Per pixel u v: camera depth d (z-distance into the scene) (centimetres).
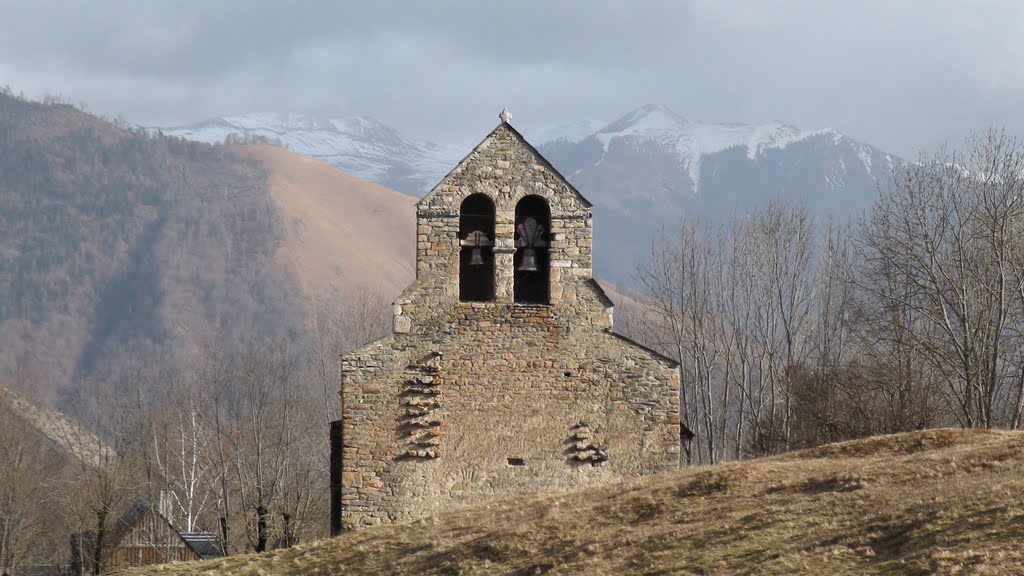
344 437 7912
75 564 12631
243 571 7531
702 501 7038
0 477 13562
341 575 7112
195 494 14650
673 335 14788
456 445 7931
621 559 6297
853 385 12056
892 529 5891
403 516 7875
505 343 8012
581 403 7988
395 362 7975
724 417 14338
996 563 5169
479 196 8169
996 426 12406
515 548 6825
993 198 11875
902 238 13788
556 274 8075
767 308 14862
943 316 11481
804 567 5600
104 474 12250
